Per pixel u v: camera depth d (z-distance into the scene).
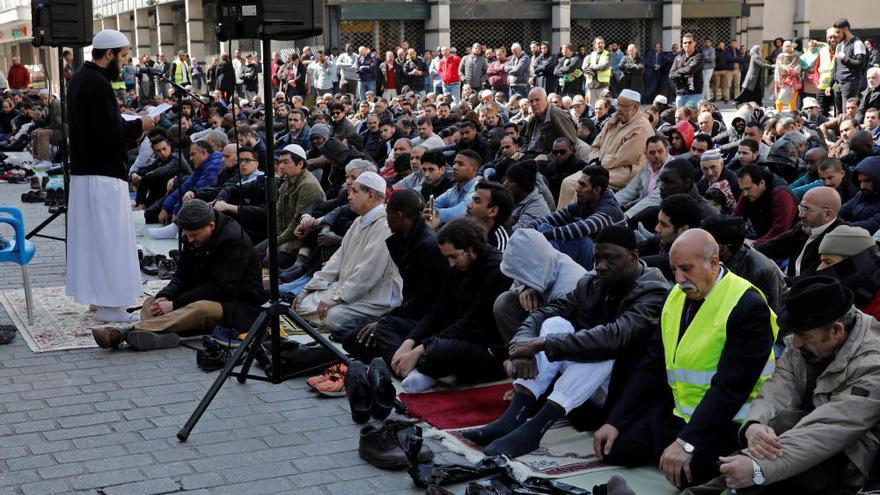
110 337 7.08
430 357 6.06
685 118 13.32
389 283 7.29
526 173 8.05
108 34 7.63
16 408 5.93
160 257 10.30
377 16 30.14
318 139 13.06
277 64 28.66
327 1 29.80
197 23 35.44
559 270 5.80
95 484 4.79
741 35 32.12
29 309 7.94
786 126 11.70
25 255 7.89
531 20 31.59
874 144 10.80
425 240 6.60
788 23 32.22
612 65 25.42
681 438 4.58
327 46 30.12
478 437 5.24
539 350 5.21
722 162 8.71
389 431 5.04
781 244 7.29
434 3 30.33
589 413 5.39
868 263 5.51
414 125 16.36
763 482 4.18
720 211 8.18
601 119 15.29
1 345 7.34
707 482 4.52
